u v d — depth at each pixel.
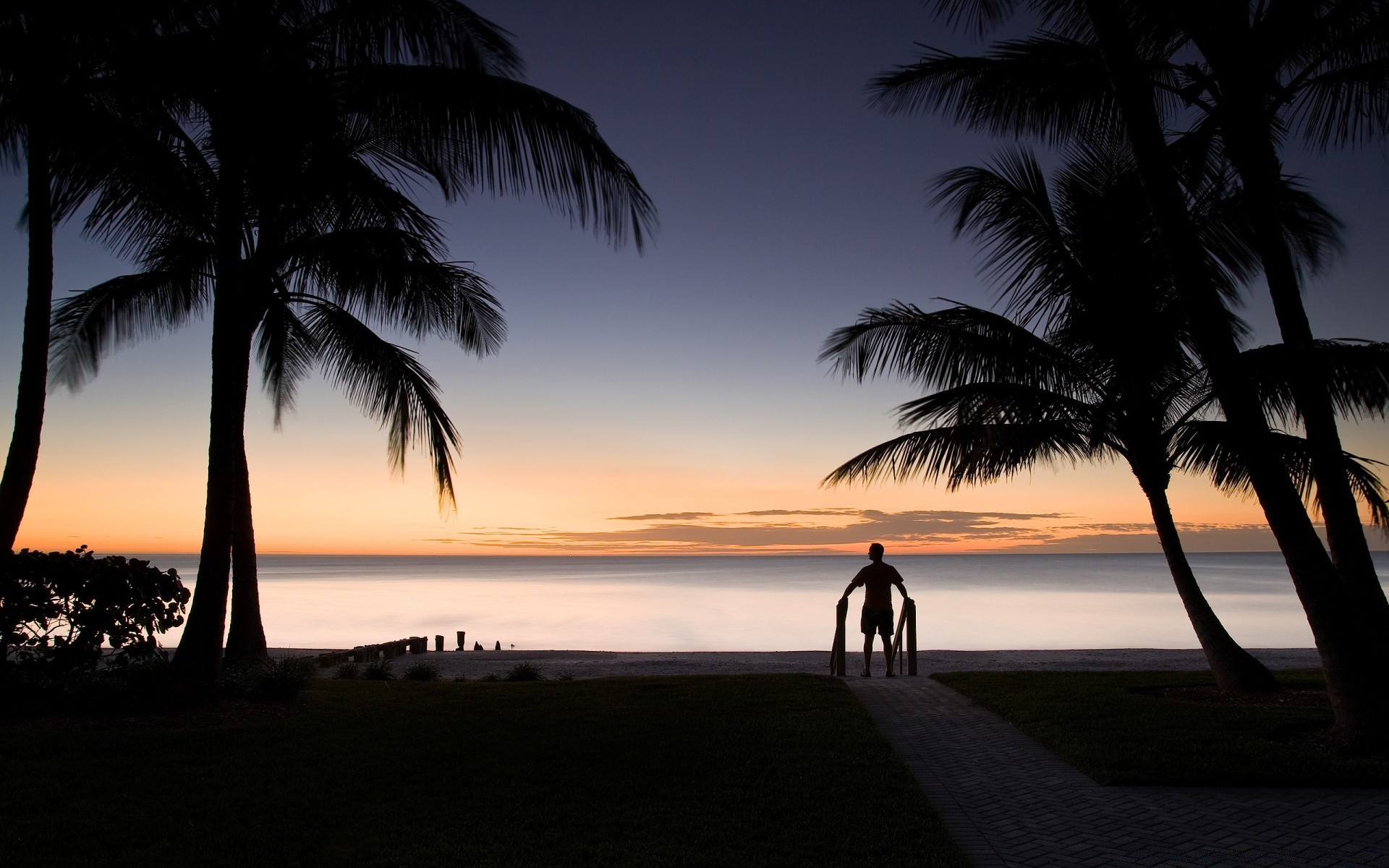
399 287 9.49
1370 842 4.74
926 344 10.47
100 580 8.40
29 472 8.12
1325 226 10.51
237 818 5.00
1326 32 8.85
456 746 6.92
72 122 7.78
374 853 4.46
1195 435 9.84
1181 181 10.45
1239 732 7.28
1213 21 8.62
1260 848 4.66
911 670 12.12
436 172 10.19
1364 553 8.52
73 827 4.79
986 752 7.04
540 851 4.50
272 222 9.45
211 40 8.36
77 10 7.40
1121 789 5.88
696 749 6.86
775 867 4.29
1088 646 27.17
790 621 39.84
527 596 66.19
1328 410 8.66
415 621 41.59
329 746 6.84
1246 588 63.66
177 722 7.73
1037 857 4.54
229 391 8.95
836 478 11.66
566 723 7.94
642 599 60.44
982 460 10.55
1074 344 10.99
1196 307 7.73
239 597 11.62
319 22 8.68
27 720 7.67
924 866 4.31
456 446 11.52
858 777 6.00
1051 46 9.75
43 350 8.30
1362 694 6.82
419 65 8.84
